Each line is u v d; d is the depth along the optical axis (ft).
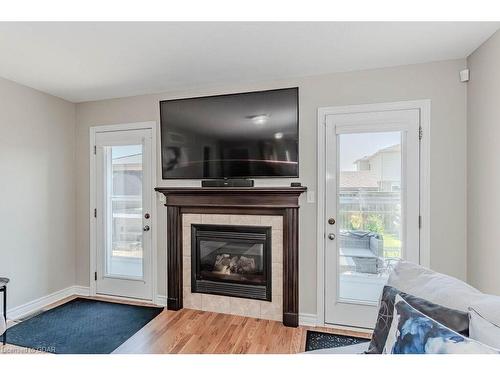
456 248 7.63
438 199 7.75
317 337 7.87
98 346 7.34
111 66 7.93
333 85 8.48
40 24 5.74
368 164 8.32
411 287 4.11
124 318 8.96
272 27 5.99
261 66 7.99
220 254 9.70
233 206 9.02
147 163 10.24
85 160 11.10
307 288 8.71
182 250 9.73
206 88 9.57
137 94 10.25
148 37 6.37
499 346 2.68
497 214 6.14
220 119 9.37
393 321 3.51
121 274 10.76
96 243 10.98
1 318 7.22
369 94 8.20
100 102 10.83
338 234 8.53
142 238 10.40
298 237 8.66
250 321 8.77
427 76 7.78
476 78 7.00
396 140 8.10
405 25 5.93
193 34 6.26
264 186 9.04
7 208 8.83
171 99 9.89
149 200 10.23
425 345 2.81
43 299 9.95
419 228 7.89
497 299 3.24
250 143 9.11
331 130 8.50
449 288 3.70
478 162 6.92
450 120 7.63
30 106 9.52
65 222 10.82
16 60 7.52
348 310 8.40
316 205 8.65
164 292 10.08
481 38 6.48
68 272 10.96
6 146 8.80
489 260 6.45
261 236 8.96
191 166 9.68
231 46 6.84
